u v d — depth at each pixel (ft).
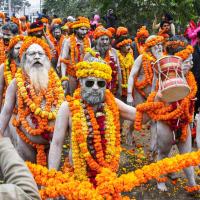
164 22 28.32
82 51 27.48
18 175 6.74
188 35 21.98
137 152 22.77
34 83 15.28
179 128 16.25
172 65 12.44
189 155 12.26
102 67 11.99
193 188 17.43
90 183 11.80
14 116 16.57
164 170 12.03
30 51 15.51
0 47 23.38
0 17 40.98
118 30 26.94
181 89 12.22
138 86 23.20
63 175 11.95
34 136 14.82
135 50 31.94
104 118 12.37
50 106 15.02
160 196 17.71
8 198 6.27
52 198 12.19
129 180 11.67
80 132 12.07
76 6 71.46
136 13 44.47
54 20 38.88
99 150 12.08
